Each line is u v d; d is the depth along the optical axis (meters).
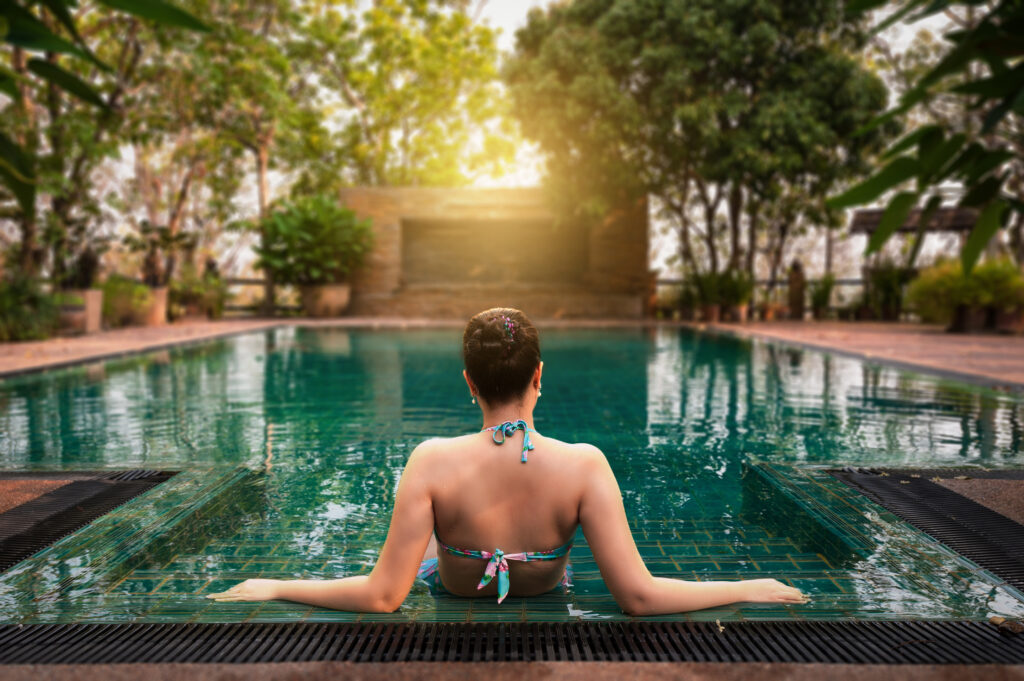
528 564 1.65
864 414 4.93
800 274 16.59
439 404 5.38
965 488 2.78
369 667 1.34
